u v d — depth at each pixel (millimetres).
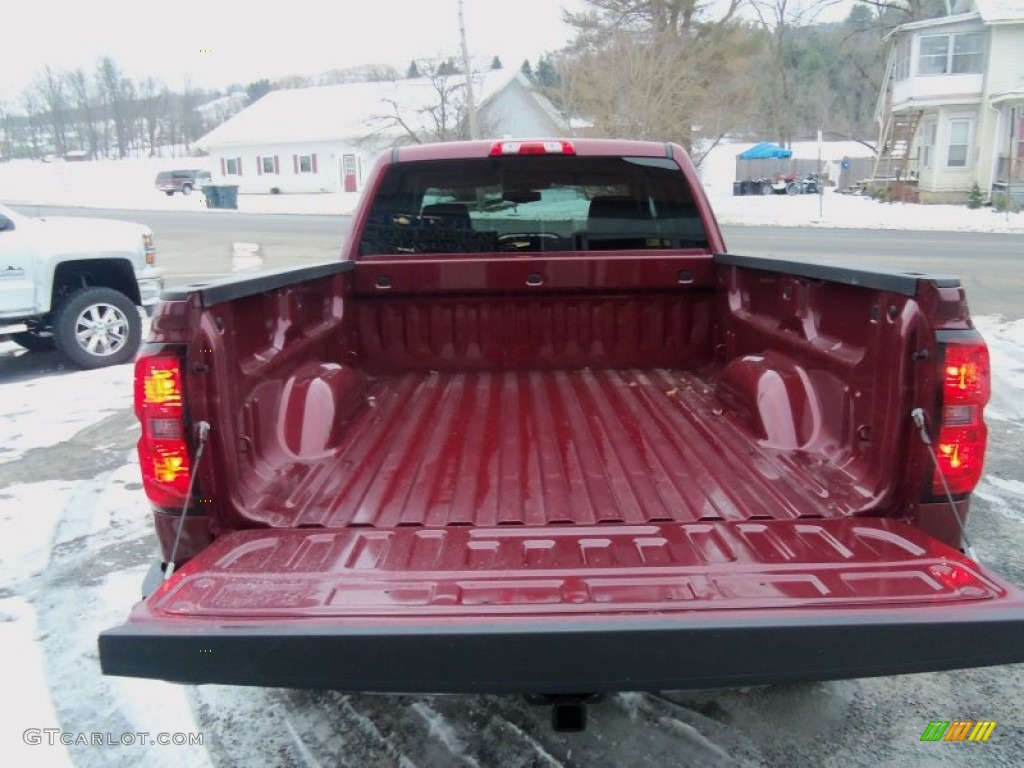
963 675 3393
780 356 3482
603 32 37438
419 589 2227
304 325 3582
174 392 2488
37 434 6766
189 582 2268
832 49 67875
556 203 4332
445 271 4293
